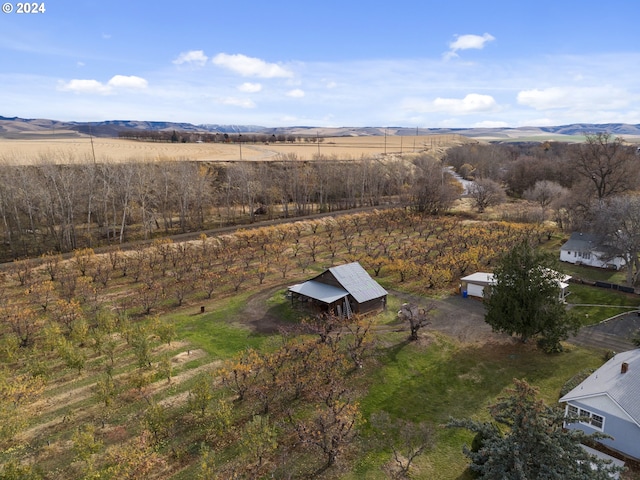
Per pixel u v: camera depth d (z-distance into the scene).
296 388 30.11
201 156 129.62
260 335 39.53
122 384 31.52
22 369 33.31
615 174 78.88
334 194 111.44
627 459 24.03
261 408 28.78
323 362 32.03
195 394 27.77
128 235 74.88
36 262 57.03
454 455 24.86
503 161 164.25
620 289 50.75
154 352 36.28
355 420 27.33
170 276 54.50
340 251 67.19
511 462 18.88
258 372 31.38
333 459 24.08
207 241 69.19
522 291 35.00
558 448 18.41
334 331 40.22
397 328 41.28
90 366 34.00
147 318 41.16
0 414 24.91
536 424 18.88
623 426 24.30
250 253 63.75
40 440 25.69
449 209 101.94
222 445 25.38
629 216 52.00
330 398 27.70
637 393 24.80
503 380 32.44
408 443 25.52
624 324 41.84
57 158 101.19
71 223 69.31
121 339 38.59
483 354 36.22
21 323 38.34
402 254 62.06
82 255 56.53
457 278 55.06
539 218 83.12
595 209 62.41
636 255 52.25
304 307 45.44
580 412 26.23
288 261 59.88
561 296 47.53
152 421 25.14
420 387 31.56
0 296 45.78
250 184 91.75
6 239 68.31
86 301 46.41
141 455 22.09
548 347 36.19
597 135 81.25
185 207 81.62
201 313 44.69
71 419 27.58
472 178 152.25
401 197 106.81
